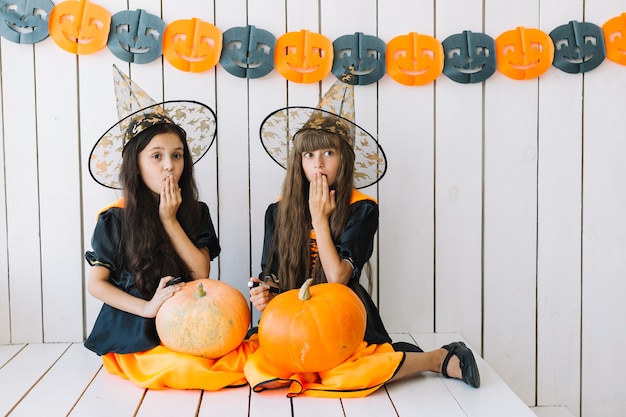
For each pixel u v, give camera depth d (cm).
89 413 150
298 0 205
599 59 208
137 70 203
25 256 206
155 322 172
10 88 201
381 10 207
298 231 187
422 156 211
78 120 203
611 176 214
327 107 185
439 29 208
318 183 179
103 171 185
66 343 207
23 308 207
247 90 206
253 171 209
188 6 203
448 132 211
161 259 183
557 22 210
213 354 165
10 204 204
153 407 153
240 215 210
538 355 218
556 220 215
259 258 211
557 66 208
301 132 183
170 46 200
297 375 161
